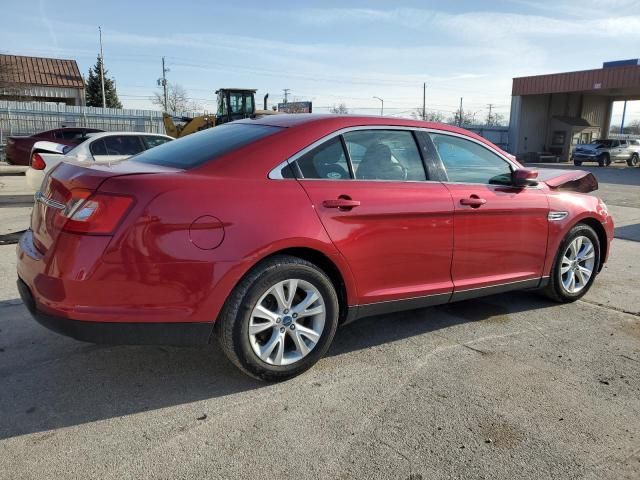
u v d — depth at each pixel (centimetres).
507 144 4053
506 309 472
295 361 327
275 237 302
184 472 240
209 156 319
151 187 279
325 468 246
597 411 301
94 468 242
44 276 281
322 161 338
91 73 6341
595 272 504
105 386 317
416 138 386
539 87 3725
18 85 4369
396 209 349
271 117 388
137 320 279
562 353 379
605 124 4334
